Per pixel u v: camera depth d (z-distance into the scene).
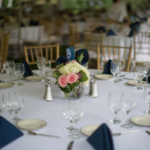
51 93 1.84
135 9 10.45
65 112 1.17
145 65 2.01
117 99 1.28
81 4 10.34
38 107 1.57
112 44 4.52
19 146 1.11
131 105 1.27
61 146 1.11
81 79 1.59
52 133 1.22
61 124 1.32
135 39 4.44
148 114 1.46
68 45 8.49
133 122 1.32
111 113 1.47
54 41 7.23
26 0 9.15
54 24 7.78
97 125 1.29
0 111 1.50
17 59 6.31
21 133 1.18
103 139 1.04
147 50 4.43
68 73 1.56
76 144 1.12
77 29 7.39
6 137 1.12
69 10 10.15
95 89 1.75
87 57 1.87
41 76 2.30
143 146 1.12
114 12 7.04
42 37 6.60
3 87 1.96
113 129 1.27
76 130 1.25
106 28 5.21
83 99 1.70
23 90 1.92
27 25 7.19
